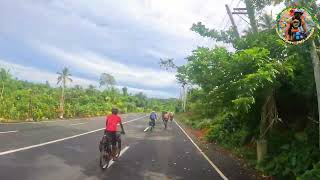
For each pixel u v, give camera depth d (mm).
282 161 11969
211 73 14242
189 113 66125
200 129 37469
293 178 10992
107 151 11398
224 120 24250
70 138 19531
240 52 12219
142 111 143250
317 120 12500
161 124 46750
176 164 13469
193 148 19906
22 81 97188
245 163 15180
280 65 11562
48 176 9359
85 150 15180
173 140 24250
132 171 11211
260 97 13781
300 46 10820
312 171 9461
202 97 16844
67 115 52688
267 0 13977
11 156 11734
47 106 44406
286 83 13312
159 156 15406
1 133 18766
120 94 141125
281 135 14852
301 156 11305
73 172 10188
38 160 11555
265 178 11961
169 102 156625
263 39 13344
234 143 20312
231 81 12383
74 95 78625
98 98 96875
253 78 10797
